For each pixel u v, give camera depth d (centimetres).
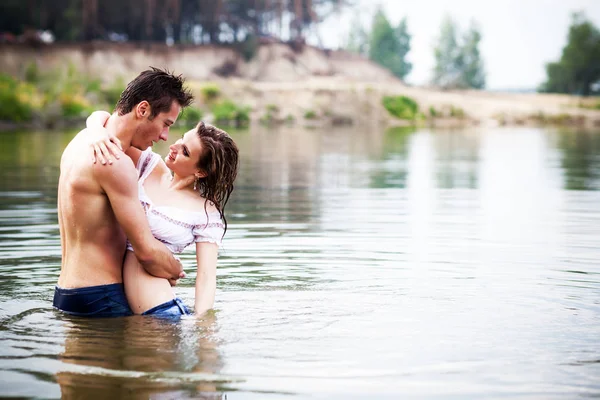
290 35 6619
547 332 415
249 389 330
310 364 362
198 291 463
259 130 3534
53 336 405
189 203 471
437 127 4322
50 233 701
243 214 851
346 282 528
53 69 4597
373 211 885
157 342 395
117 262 458
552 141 2812
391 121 4819
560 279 538
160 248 450
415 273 555
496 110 5134
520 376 347
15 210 850
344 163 1694
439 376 346
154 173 479
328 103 4778
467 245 664
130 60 5272
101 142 444
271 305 470
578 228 764
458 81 8419
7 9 5147
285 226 760
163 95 455
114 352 378
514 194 1084
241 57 5844
